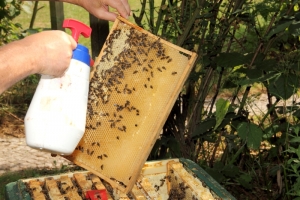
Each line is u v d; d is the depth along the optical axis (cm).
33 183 164
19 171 280
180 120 245
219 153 288
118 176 152
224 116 225
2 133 334
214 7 238
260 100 364
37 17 570
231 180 266
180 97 244
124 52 156
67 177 169
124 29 158
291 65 219
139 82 154
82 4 168
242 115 247
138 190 163
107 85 155
